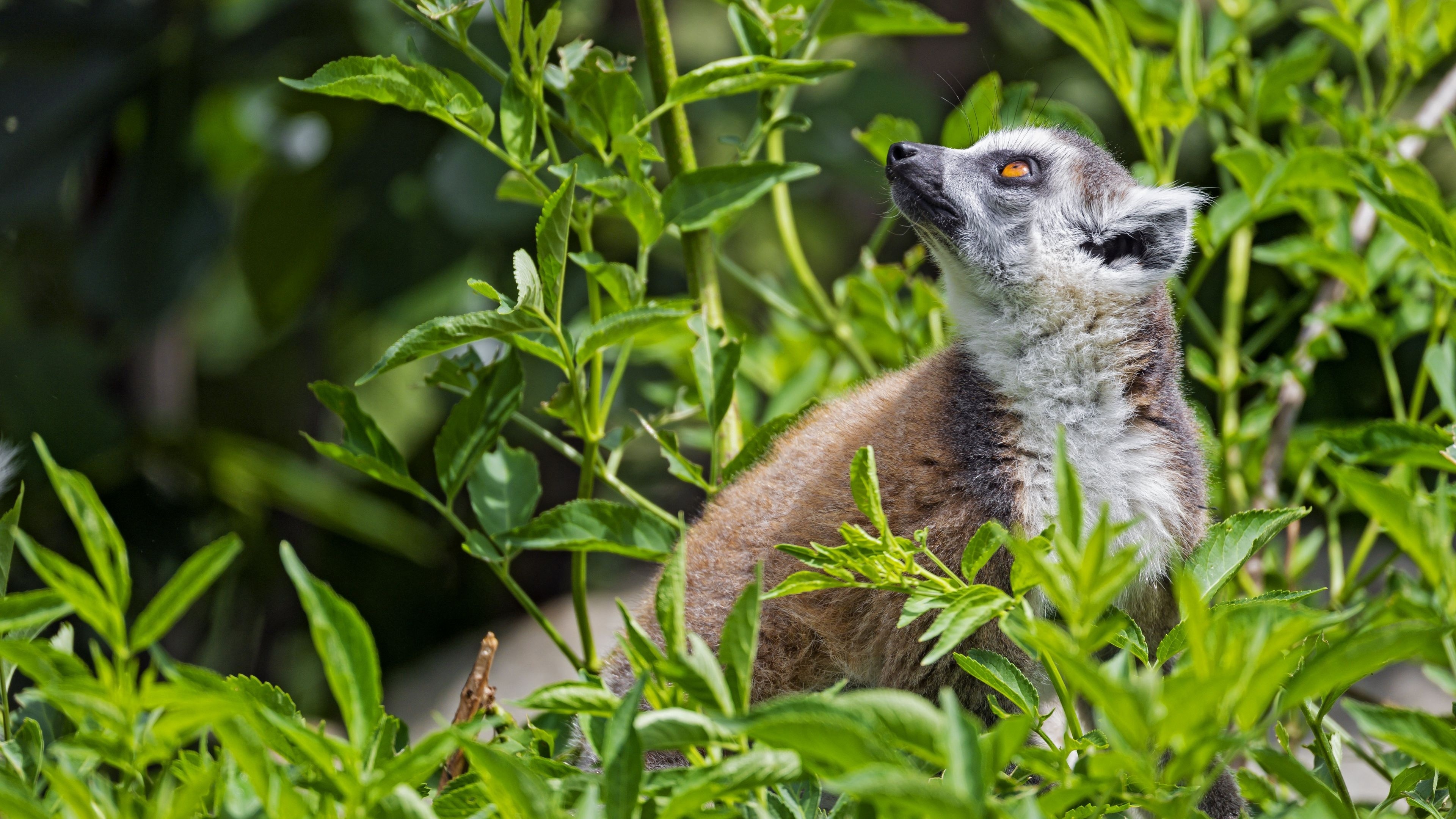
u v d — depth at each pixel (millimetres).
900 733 3094
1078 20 9031
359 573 15719
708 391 7586
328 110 13945
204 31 12883
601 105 7414
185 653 13469
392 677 15039
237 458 13359
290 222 13867
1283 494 10938
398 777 3271
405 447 15727
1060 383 7723
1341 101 9492
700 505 11039
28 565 12164
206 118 14711
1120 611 3668
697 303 7602
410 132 13117
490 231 12500
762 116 8031
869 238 17703
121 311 12523
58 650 3885
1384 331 8664
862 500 4555
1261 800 4625
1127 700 2957
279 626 15047
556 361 6559
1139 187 8695
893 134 10195
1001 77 16094
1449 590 3906
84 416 13117
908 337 9945
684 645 3668
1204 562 4898
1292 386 9664
